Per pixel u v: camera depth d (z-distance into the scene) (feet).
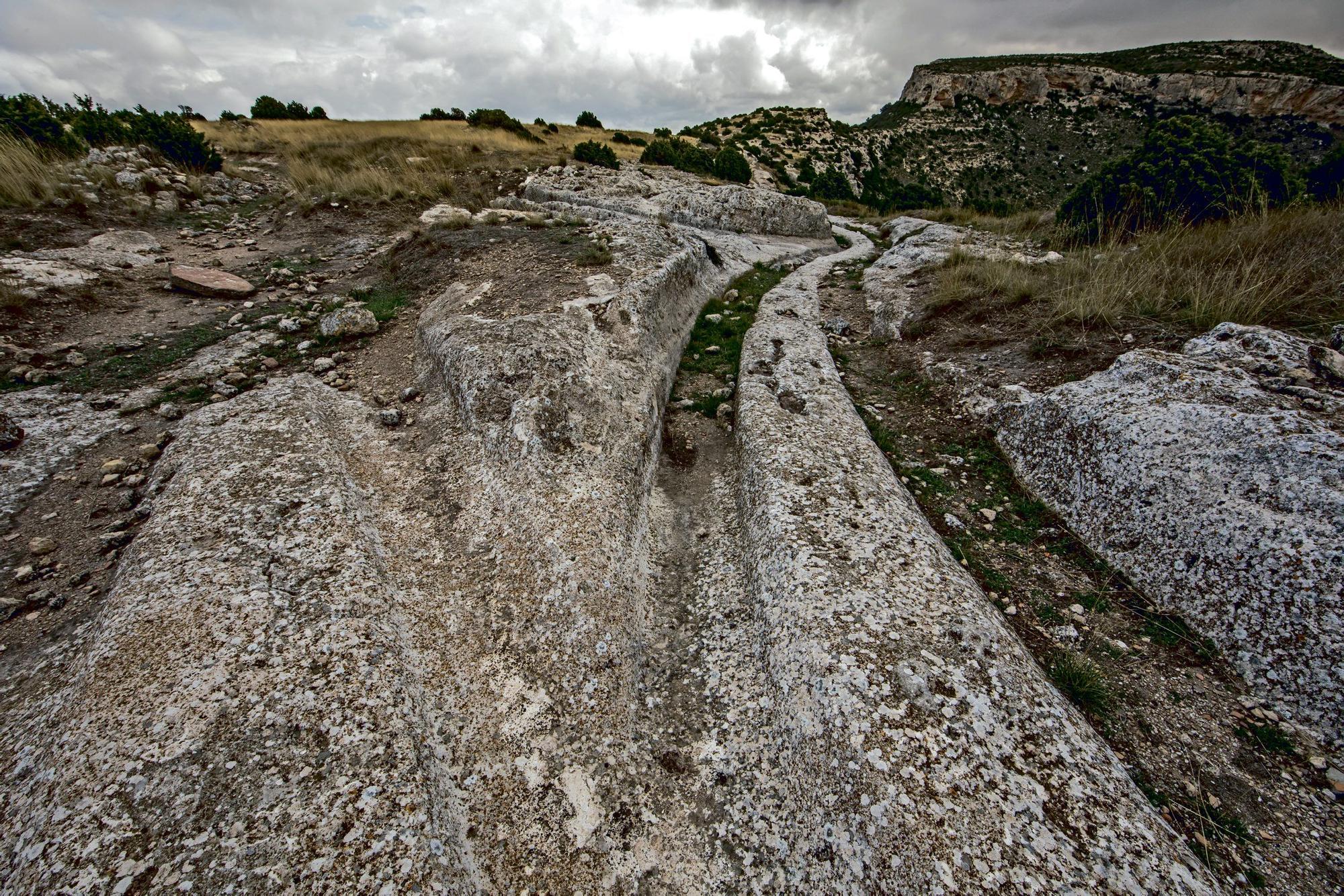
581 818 10.43
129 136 49.08
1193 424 14.69
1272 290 19.97
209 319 27.14
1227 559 12.81
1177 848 9.09
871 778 9.89
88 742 9.51
